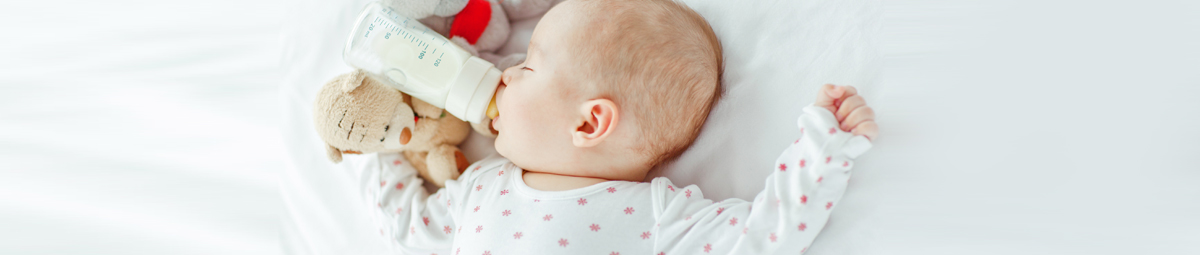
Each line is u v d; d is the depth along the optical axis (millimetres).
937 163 1034
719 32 1212
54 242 1511
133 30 1729
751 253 973
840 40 1119
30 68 1713
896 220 1025
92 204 1540
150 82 1671
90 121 1644
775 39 1162
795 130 1111
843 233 1028
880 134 1053
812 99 1111
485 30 1271
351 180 1367
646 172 1180
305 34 1463
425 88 1100
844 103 921
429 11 1197
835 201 932
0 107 1669
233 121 1589
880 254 1016
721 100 1170
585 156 1100
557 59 1059
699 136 1180
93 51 1723
